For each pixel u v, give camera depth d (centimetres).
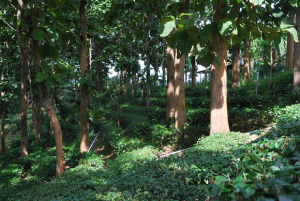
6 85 877
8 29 904
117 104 1245
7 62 993
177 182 295
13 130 1708
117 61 1653
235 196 128
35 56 532
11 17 768
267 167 153
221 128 607
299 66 973
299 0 521
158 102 1667
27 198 371
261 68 1855
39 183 573
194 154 408
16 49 1008
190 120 888
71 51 1212
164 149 718
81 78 766
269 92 1098
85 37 795
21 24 516
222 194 131
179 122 813
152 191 306
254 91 1241
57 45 1057
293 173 128
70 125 1370
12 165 709
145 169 371
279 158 167
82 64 802
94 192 314
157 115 1204
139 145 711
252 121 720
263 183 124
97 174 429
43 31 463
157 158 443
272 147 189
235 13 547
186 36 457
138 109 1435
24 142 898
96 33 884
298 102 851
